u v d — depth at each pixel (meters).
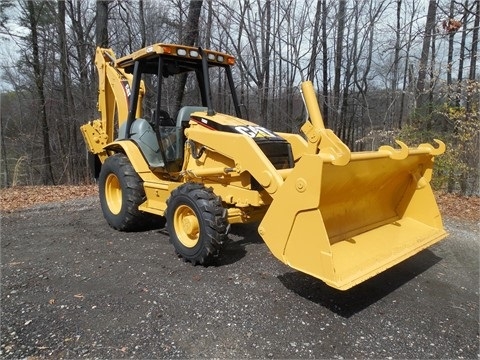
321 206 3.46
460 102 10.36
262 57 14.09
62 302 3.36
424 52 11.32
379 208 4.23
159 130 4.90
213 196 3.98
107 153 6.39
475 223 6.28
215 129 4.38
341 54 15.66
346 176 3.31
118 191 5.72
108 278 3.86
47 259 4.47
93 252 4.67
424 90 10.84
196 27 11.24
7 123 20.39
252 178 4.00
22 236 5.46
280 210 3.21
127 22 15.16
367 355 2.62
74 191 9.33
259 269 4.02
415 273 4.07
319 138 3.53
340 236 3.61
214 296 3.41
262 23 12.62
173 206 4.25
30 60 17.06
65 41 16.22
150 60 5.20
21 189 9.73
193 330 2.88
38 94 17.97
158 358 2.56
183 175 4.53
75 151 18.39
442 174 9.08
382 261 3.29
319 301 3.35
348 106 18.06
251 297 3.40
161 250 4.68
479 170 9.09
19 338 2.80
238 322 2.99
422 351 2.68
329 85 17.86
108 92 6.39
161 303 3.29
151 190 5.02
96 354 2.61
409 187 4.33
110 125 6.53
